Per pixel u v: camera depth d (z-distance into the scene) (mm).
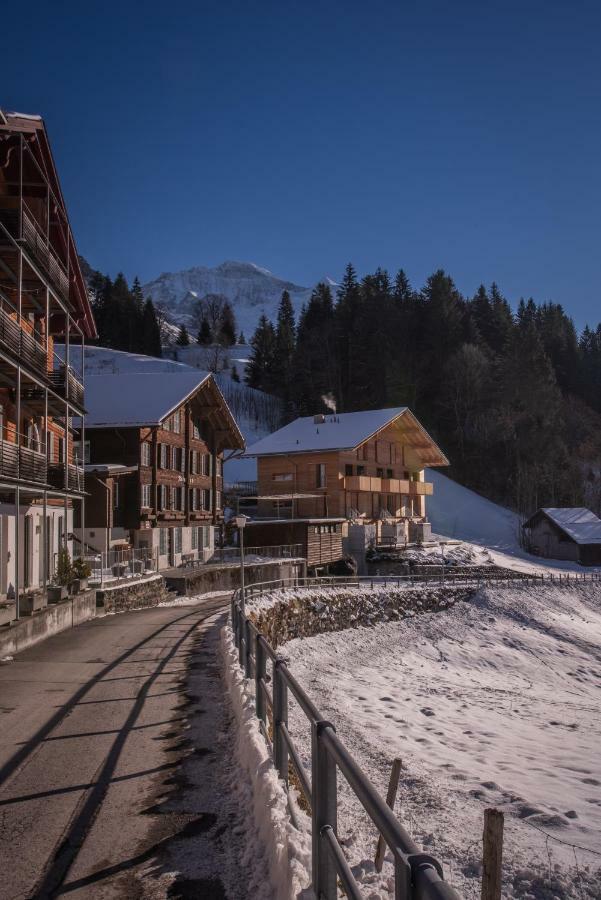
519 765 13844
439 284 126562
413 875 2414
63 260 28156
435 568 55938
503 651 37281
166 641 17609
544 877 7438
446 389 111938
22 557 24078
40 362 22484
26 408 26625
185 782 6969
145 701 10656
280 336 145250
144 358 142750
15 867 5168
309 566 49844
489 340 138625
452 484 94562
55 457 31078
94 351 144375
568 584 52875
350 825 7832
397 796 10680
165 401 42531
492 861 4148
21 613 18000
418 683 27188
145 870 5098
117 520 39844
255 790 6172
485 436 104125
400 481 62062
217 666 13828
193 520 48344
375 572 55375
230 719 9453
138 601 30250
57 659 14828
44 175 24578
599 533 72000
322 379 120625
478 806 10328
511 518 86312
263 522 50656
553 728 19000
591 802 11172
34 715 9789
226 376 151375
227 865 5156
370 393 115500
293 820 5414
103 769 7402
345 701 20438
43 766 7520
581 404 132000
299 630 32750
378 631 38469
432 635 39406
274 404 129375
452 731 17438
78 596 22688
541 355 118062
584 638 41219
